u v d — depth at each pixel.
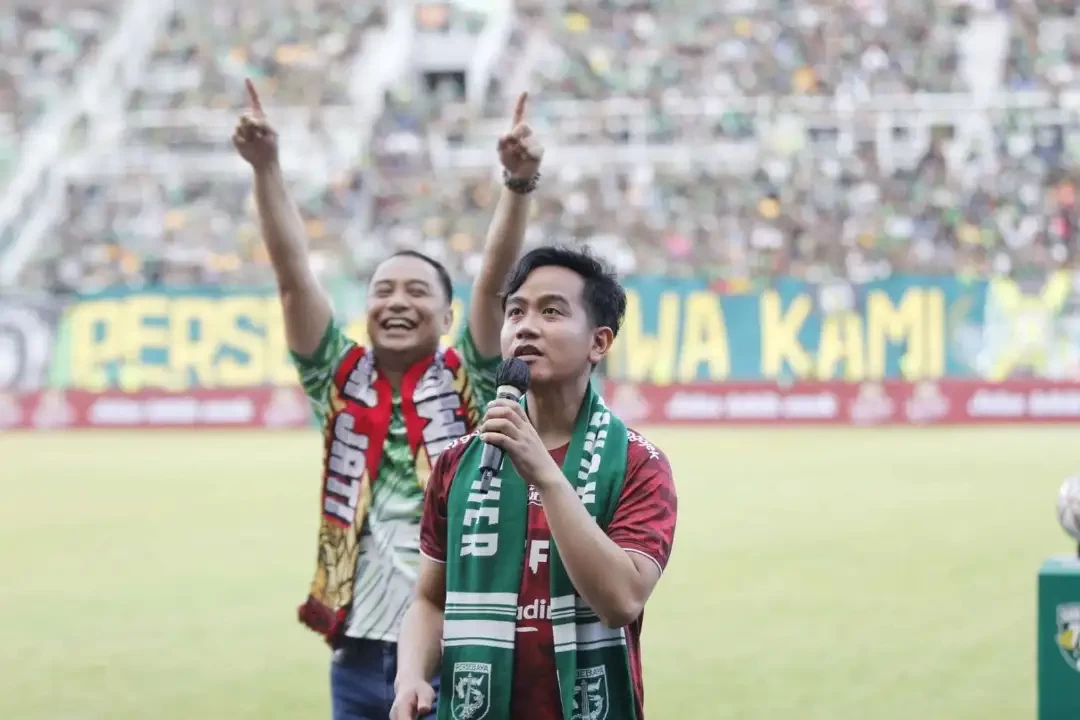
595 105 29.28
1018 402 21.42
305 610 4.41
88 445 19.92
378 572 4.36
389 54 31.80
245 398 22.27
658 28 31.34
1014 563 10.33
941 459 16.94
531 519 3.15
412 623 3.29
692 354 22.02
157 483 15.58
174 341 22.39
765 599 9.18
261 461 17.59
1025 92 28.94
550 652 3.08
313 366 4.55
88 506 13.91
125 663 7.75
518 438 2.92
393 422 4.47
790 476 15.48
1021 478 15.09
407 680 3.18
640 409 22.02
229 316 22.31
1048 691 4.71
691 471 16.02
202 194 28.45
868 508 13.06
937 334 21.64
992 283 21.53
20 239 27.19
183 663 7.75
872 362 21.72
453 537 3.17
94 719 6.67
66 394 22.41
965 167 27.31
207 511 13.48
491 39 31.55
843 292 21.80
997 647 7.85
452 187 27.72
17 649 8.11
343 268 25.44
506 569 3.12
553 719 3.08
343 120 29.53
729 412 21.91
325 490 4.46
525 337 3.19
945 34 30.00
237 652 7.98
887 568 10.18
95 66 31.41
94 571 10.58
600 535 2.93
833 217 26.20
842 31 30.25
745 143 28.12
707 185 27.19
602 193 27.14
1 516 13.30
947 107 28.50
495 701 3.07
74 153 29.41
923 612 8.74
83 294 22.55
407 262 4.55
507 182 4.43
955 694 6.91
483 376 4.53
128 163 28.98
